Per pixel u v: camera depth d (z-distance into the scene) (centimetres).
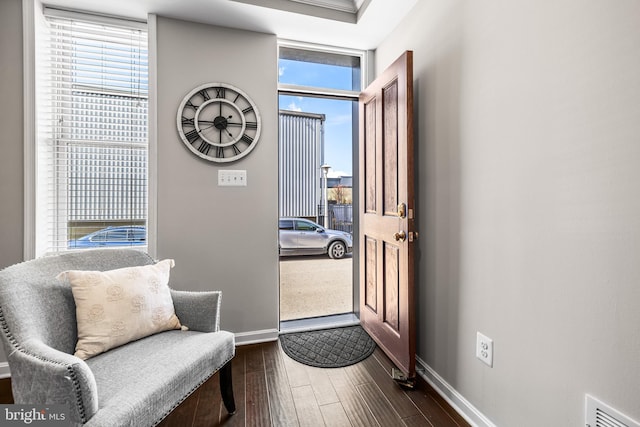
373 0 193
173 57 210
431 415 154
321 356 209
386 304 209
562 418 108
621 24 90
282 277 418
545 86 113
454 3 160
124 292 137
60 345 124
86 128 205
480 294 145
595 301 98
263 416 152
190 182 214
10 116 184
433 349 180
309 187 541
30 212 187
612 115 93
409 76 177
